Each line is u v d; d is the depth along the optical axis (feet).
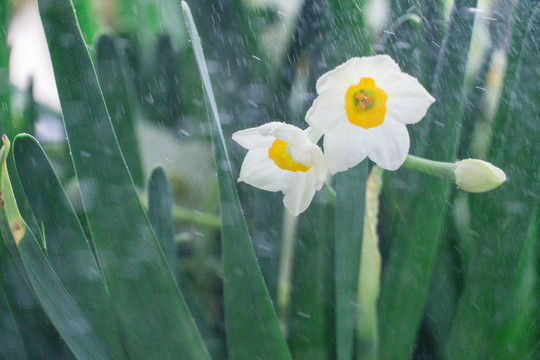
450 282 1.45
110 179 1.25
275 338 1.28
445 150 1.39
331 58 1.47
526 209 1.35
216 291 1.48
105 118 1.24
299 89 1.49
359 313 1.33
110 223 1.26
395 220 1.47
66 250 1.30
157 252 1.26
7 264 1.35
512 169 1.36
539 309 1.38
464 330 1.37
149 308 1.27
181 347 1.27
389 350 1.38
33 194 1.29
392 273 1.39
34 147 1.29
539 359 1.36
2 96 1.47
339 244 1.28
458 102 1.39
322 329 1.39
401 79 1.22
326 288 1.41
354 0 1.47
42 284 1.25
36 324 1.36
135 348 1.28
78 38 1.23
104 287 1.31
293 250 1.40
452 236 1.45
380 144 1.23
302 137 1.23
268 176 1.26
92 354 1.27
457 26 1.40
